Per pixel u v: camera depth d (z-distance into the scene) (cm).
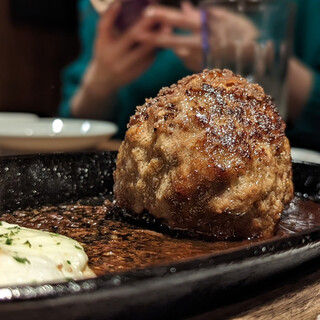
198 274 15
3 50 105
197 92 23
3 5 103
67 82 81
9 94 107
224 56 44
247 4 43
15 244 18
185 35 64
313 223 24
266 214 22
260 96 24
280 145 23
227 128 22
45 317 13
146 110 24
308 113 70
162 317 16
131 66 70
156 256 20
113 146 47
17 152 42
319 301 19
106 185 29
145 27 66
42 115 96
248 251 16
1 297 13
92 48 79
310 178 29
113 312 14
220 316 17
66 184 28
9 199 26
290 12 44
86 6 80
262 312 17
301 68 70
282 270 18
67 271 18
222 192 21
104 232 23
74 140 41
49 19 108
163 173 22
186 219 22
